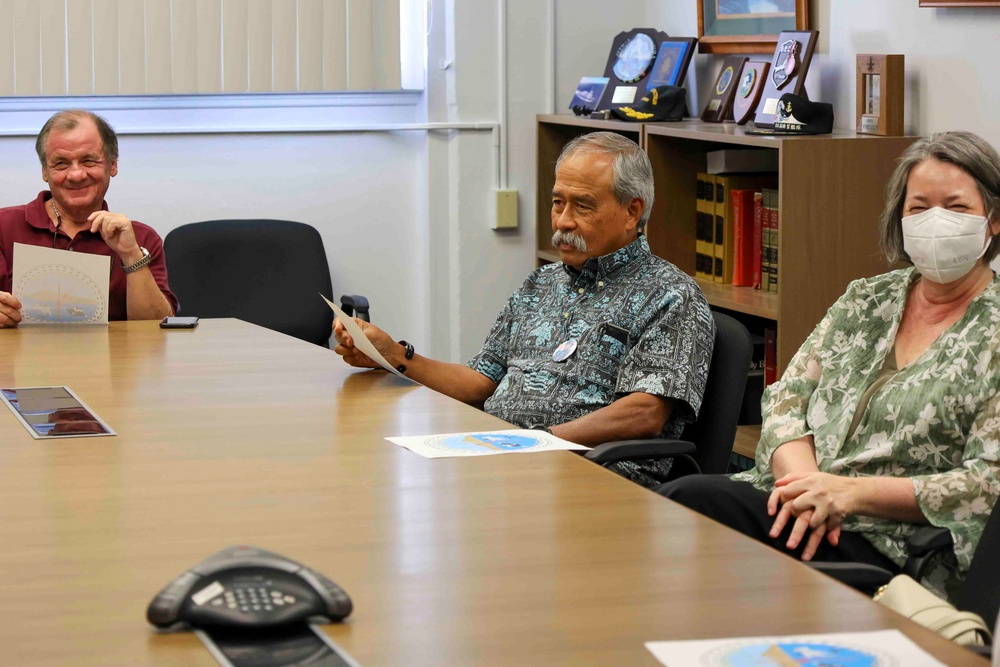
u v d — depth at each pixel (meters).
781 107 3.22
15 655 1.02
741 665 1.00
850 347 2.18
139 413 2.03
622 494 1.55
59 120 3.05
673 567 1.26
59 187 3.05
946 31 2.98
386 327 4.60
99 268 2.93
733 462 3.51
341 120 4.44
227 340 2.79
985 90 2.86
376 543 1.34
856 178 3.01
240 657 1.02
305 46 4.30
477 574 1.24
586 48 4.48
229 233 4.04
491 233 4.49
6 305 2.86
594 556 1.29
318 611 1.08
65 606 1.14
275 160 4.38
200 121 4.30
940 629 1.26
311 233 4.12
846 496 1.89
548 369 2.60
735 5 3.85
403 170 4.52
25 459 1.72
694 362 2.42
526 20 4.39
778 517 1.91
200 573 1.09
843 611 1.13
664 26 4.39
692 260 3.79
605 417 2.38
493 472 1.66
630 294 2.55
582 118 4.09
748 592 1.18
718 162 3.58
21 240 3.10
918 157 2.05
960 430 1.96
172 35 4.18
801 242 3.00
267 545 1.33
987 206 2.00
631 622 1.10
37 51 4.08
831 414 2.15
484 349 2.83
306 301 4.07
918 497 1.88
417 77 4.49
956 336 1.99
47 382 2.28
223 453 1.76
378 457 1.74
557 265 2.79
